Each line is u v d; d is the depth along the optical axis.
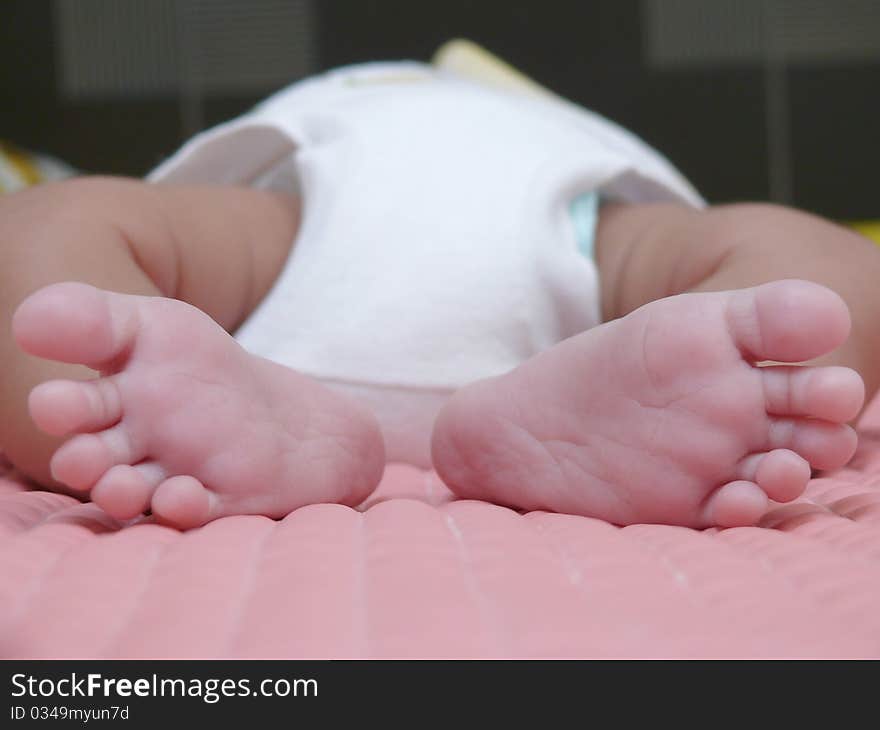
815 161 2.63
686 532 0.65
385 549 0.56
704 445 0.66
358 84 1.51
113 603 0.49
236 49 2.55
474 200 1.10
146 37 2.53
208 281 1.06
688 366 0.65
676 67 2.61
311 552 0.56
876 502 0.72
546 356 0.74
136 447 0.65
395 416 1.03
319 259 1.08
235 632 0.45
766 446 0.67
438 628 0.44
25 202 0.94
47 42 2.51
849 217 2.64
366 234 1.08
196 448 0.65
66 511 0.71
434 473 0.99
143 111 2.53
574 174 1.15
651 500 0.69
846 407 0.63
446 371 1.04
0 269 0.85
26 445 0.81
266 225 1.15
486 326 1.06
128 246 0.93
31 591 0.51
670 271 1.04
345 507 0.69
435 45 2.58
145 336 0.64
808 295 0.62
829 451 0.65
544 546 0.59
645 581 0.52
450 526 0.64
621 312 1.11
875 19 2.63
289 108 1.41
